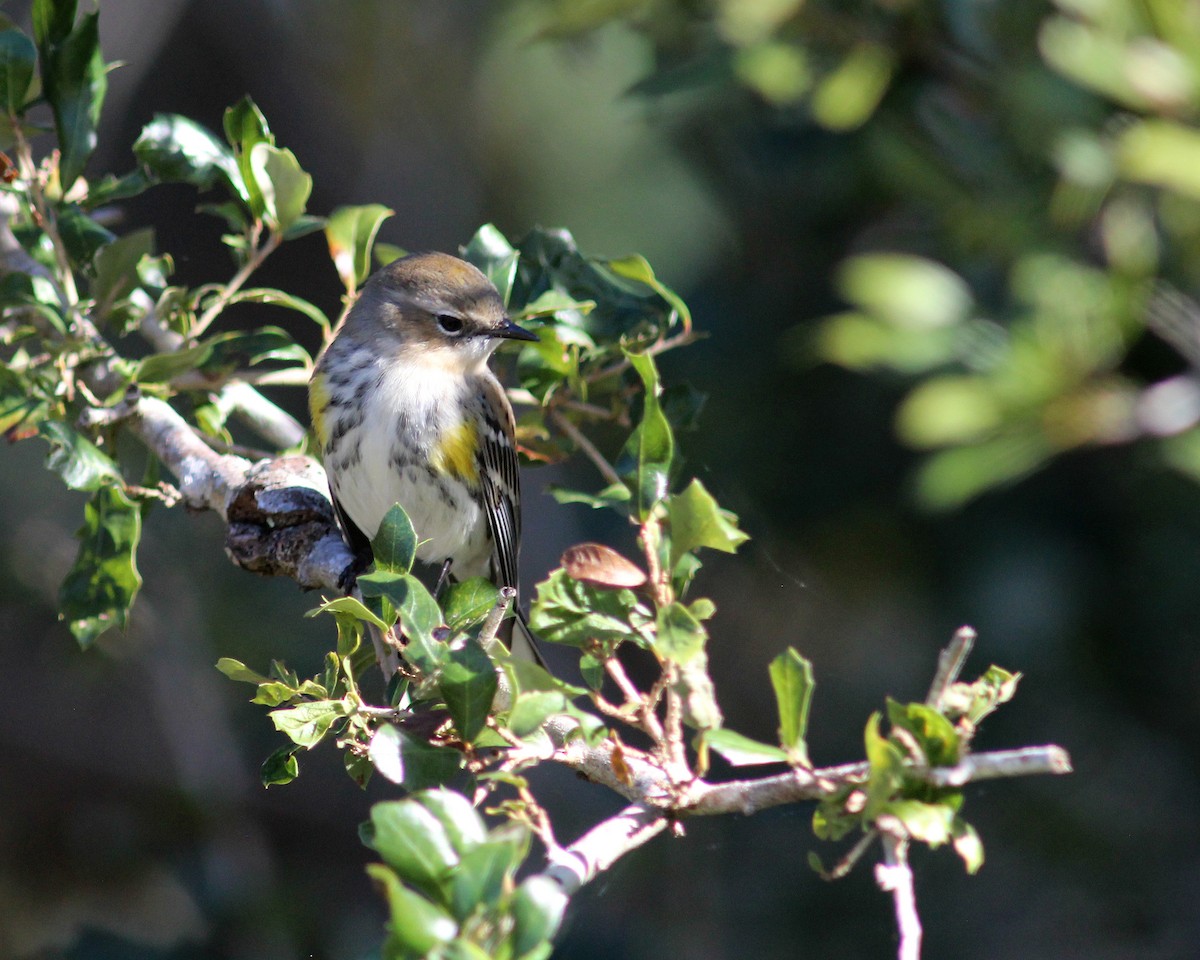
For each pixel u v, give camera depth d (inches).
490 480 348.5
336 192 749.9
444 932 167.0
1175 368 390.9
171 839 544.1
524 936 168.7
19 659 606.5
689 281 526.6
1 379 288.5
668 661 209.6
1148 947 473.4
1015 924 485.4
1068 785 483.2
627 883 525.3
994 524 474.6
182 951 492.4
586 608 214.8
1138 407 327.6
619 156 622.8
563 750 217.8
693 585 549.0
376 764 209.5
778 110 465.7
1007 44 385.4
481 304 332.2
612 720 550.0
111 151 724.0
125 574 289.9
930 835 179.3
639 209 608.1
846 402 484.7
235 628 549.0
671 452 219.9
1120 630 466.9
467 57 683.4
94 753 616.4
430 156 701.3
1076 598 466.0
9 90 302.2
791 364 485.7
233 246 319.0
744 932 507.8
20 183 309.1
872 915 495.5
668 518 219.3
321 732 218.4
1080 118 343.3
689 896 515.5
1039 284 335.6
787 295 494.0
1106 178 339.9
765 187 493.7
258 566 291.0
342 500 339.9
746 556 505.7
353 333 342.6
